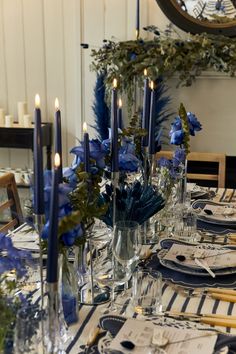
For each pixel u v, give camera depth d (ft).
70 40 12.23
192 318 4.25
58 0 12.09
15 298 3.52
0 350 3.27
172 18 11.25
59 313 3.77
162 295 4.71
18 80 12.73
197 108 11.68
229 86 11.49
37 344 3.48
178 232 6.34
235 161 11.65
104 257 5.51
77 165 4.59
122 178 5.41
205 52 10.37
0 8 12.40
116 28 11.74
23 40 12.48
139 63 10.53
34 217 4.14
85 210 4.20
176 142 6.98
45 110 12.72
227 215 6.98
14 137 11.75
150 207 5.32
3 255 4.37
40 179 3.86
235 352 3.66
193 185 8.67
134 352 3.62
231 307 4.49
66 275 4.16
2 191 8.61
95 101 11.60
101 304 4.57
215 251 5.55
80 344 3.89
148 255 5.62
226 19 11.06
